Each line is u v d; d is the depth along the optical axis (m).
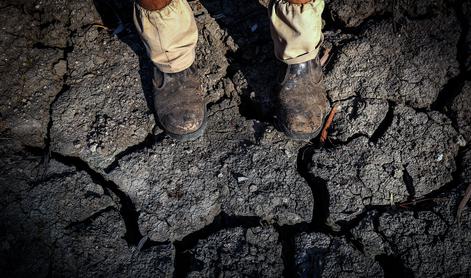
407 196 2.21
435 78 2.45
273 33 2.08
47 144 2.38
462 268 2.01
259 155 2.29
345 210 2.16
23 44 2.55
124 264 2.05
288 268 2.09
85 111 2.40
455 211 2.12
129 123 2.37
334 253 2.06
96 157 2.30
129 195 2.23
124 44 2.59
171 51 2.07
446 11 2.56
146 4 1.84
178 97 2.24
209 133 2.38
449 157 2.27
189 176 2.25
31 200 2.14
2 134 2.34
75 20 2.64
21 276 1.97
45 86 2.46
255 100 2.46
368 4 2.60
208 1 2.71
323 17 2.71
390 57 2.49
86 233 2.09
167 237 2.15
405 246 2.06
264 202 2.18
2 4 2.62
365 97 2.43
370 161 2.25
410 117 2.36
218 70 2.51
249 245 2.08
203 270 2.02
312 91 2.22
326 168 2.25
